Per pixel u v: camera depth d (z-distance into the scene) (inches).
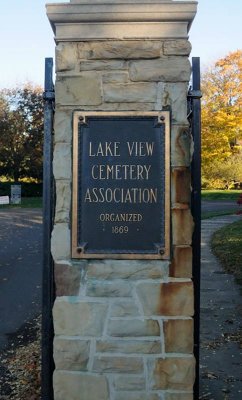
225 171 1333.7
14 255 448.1
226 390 155.6
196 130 133.7
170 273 132.2
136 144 133.3
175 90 133.0
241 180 1358.3
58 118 134.1
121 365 131.6
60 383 132.4
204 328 221.3
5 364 186.7
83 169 133.5
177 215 132.5
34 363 184.9
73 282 133.2
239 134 1159.6
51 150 135.9
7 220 780.6
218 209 984.9
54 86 139.1
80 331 132.5
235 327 222.4
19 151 1480.1
